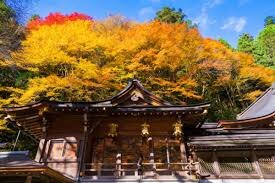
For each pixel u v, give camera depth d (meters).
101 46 22.48
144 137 13.65
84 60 20.95
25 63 21.25
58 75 22.52
